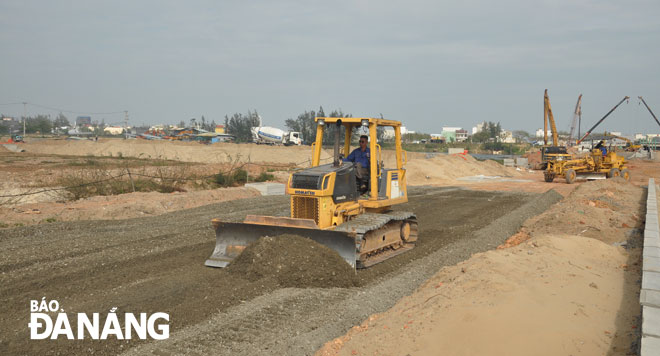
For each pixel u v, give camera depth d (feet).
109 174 69.51
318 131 32.83
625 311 17.70
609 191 58.23
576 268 22.91
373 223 29.43
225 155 164.45
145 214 49.26
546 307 17.40
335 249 27.20
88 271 27.76
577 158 120.67
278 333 19.06
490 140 464.65
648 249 25.11
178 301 22.90
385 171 34.17
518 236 40.34
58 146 194.59
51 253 31.37
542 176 138.00
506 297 18.20
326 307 22.06
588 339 14.87
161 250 32.89
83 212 45.96
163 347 17.88
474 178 118.93
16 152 171.01
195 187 72.18
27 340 18.43
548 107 184.14
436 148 365.81
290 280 25.43
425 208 59.06
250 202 58.90
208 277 26.78
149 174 73.92
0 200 52.70
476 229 43.29
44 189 58.90
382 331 17.17
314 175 28.96
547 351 14.15
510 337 15.01
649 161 209.05
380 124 33.81
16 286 24.98
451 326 16.22
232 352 17.42
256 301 22.79
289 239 27.35
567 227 39.65
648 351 12.59
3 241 34.71
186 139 336.29
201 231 39.63
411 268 29.09
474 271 21.81
